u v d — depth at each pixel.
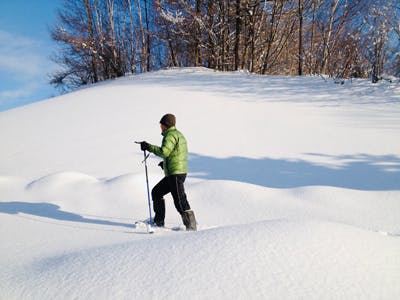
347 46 18.36
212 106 11.57
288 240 2.09
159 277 1.85
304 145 7.96
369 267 1.88
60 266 2.20
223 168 6.72
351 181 5.88
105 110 11.69
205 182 5.10
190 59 31.38
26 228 3.65
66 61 29.19
